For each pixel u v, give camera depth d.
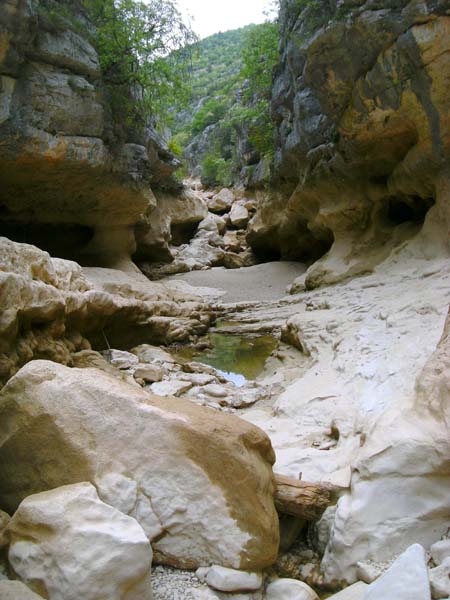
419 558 2.49
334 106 12.22
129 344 9.55
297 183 17.72
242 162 31.81
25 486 3.13
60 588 2.41
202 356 9.60
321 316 9.06
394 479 3.09
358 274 13.74
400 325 6.50
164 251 22.67
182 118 51.72
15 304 5.16
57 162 12.75
